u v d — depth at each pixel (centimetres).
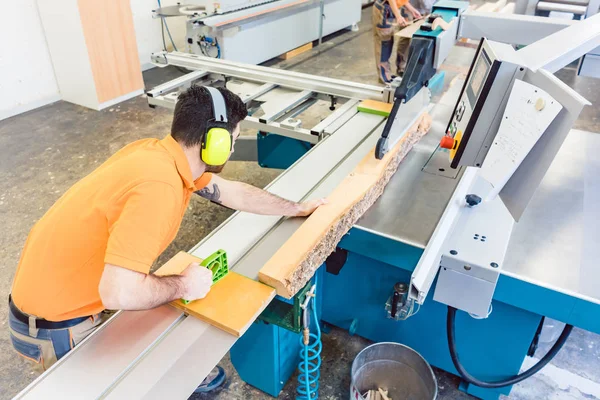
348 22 604
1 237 258
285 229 131
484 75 107
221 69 227
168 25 504
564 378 190
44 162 332
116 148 351
